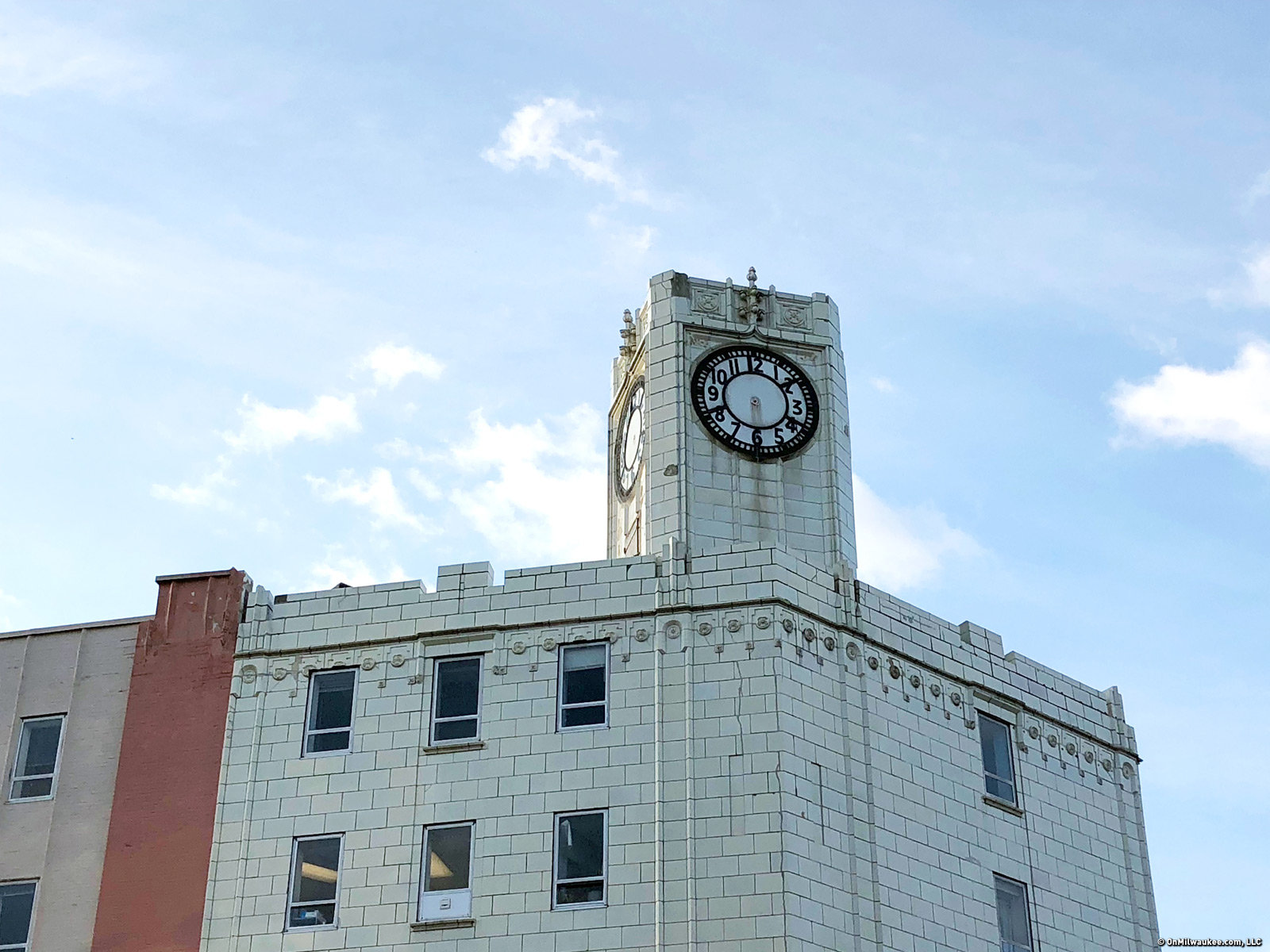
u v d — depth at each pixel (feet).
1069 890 149.69
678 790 134.00
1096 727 160.86
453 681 143.74
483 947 131.85
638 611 142.00
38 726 152.46
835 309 163.53
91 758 148.77
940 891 138.92
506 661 142.82
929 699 147.02
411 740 141.49
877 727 141.59
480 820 136.98
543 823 135.64
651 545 149.07
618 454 168.35
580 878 133.08
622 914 130.52
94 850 144.36
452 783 138.92
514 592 145.48
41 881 143.95
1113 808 157.99
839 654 142.51
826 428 157.17
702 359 157.79
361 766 141.49
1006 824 147.54
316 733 144.25
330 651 147.23
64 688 152.76
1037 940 144.87
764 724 134.92
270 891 138.31
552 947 130.62
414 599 147.43
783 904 127.95
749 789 132.67
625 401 167.43
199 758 145.69
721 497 152.05
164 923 139.13
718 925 128.26
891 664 145.48
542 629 143.23
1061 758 155.84
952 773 145.38
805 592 143.13
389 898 135.74
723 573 142.20
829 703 139.64
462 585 147.02
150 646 152.35
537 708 140.36
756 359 158.81
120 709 150.41
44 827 146.41
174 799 144.36
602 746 137.39
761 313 160.86
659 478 151.53
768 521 151.74
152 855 142.41
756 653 137.90
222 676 148.66
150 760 146.92
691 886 130.00
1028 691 155.94
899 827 138.72
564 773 136.98
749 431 155.43
